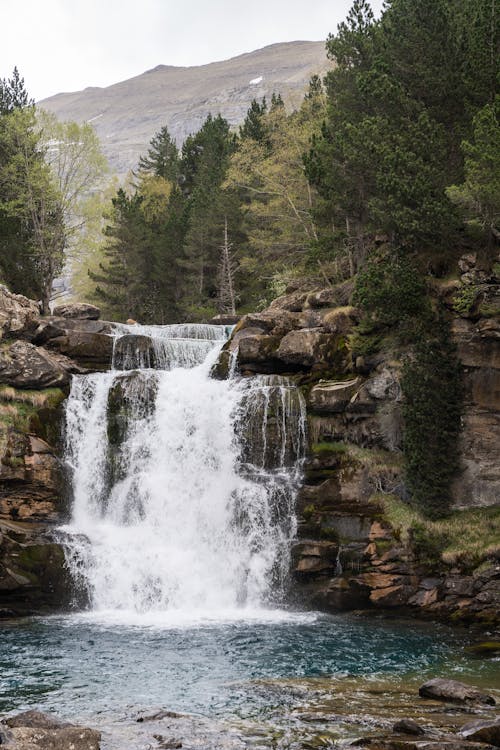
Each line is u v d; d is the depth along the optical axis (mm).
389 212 37125
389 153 36156
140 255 84188
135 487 35375
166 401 37562
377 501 33625
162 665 21141
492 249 35000
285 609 31578
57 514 34250
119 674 20109
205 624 27594
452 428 33781
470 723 14570
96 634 25344
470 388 34062
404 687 18984
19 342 37938
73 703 17297
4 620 27906
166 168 115812
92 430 37156
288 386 37531
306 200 60625
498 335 33406
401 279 34938
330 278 52531
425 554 31328
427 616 29516
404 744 13305
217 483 35375
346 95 43562
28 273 62969
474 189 31219
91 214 69500
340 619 29203
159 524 34594
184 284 83250
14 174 64688
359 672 20734
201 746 13953
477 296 34250
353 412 36281
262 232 62469
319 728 15180
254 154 64562
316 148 43875
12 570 28859
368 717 15953
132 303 84562
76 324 44125
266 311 43594
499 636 26031
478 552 30547
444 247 35688
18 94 72938
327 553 32125
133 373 38219
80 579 30203
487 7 36000
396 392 35375
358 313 39688
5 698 17719
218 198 77688
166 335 48438
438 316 34781
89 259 85438
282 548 32875
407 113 38156
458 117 38406
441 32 38469
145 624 27328
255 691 18406
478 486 33125
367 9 47656
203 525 34250
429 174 35375
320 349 38750
